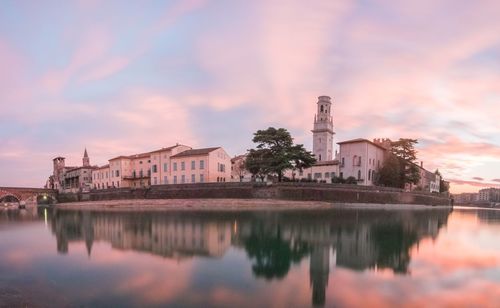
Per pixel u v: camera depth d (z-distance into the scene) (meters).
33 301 12.59
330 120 121.69
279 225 34.72
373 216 45.84
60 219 47.19
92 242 25.55
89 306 12.10
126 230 31.91
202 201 64.31
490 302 12.77
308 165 74.25
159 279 15.34
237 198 65.50
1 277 15.79
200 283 14.74
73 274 16.22
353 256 20.84
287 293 13.55
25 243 25.59
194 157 87.56
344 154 89.62
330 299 12.91
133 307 11.98
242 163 97.56
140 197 79.31
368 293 13.70
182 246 23.56
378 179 88.94
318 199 62.44
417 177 88.00
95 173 120.94
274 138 72.25
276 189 63.53
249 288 14.14
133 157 107.50
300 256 20.66
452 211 74.06
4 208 91.44
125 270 16.95
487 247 24.36
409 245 24.84
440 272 17.12
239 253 21.38
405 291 13.95
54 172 154.62
